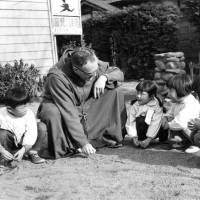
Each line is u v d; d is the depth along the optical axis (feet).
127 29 45.16
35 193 9.46
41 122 11.96
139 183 9.77
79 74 11.80
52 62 34.24
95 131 12.96
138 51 44.04
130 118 13.30
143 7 43.57
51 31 33.91
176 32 43.65
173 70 26.73
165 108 13.58
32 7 32.71
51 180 10.25
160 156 12.01
